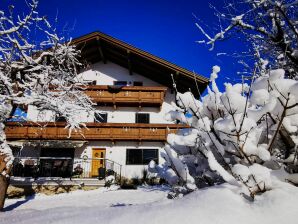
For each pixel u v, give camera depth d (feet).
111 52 74.33
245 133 7.63
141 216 6.60
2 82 37.70
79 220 7.28
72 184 54.44
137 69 76.84
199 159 9.46
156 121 71.92
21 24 38.68
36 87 40.04
